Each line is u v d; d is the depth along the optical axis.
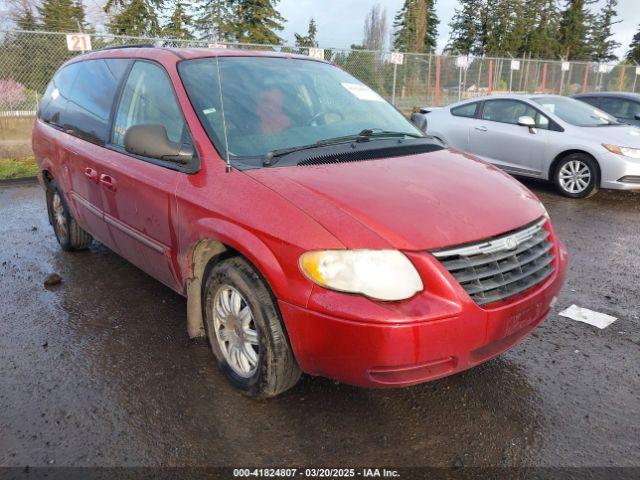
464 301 2.45
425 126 4.25
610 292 4.55
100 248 5.58
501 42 43.06
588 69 23.42
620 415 2.88
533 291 2.79
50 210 5.55
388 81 16.47
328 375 2.60
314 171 2.96
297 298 2.51
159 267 3.59
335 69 4.37
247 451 2.61
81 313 4.09
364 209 2.59
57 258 5.29
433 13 47.59
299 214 2.59
